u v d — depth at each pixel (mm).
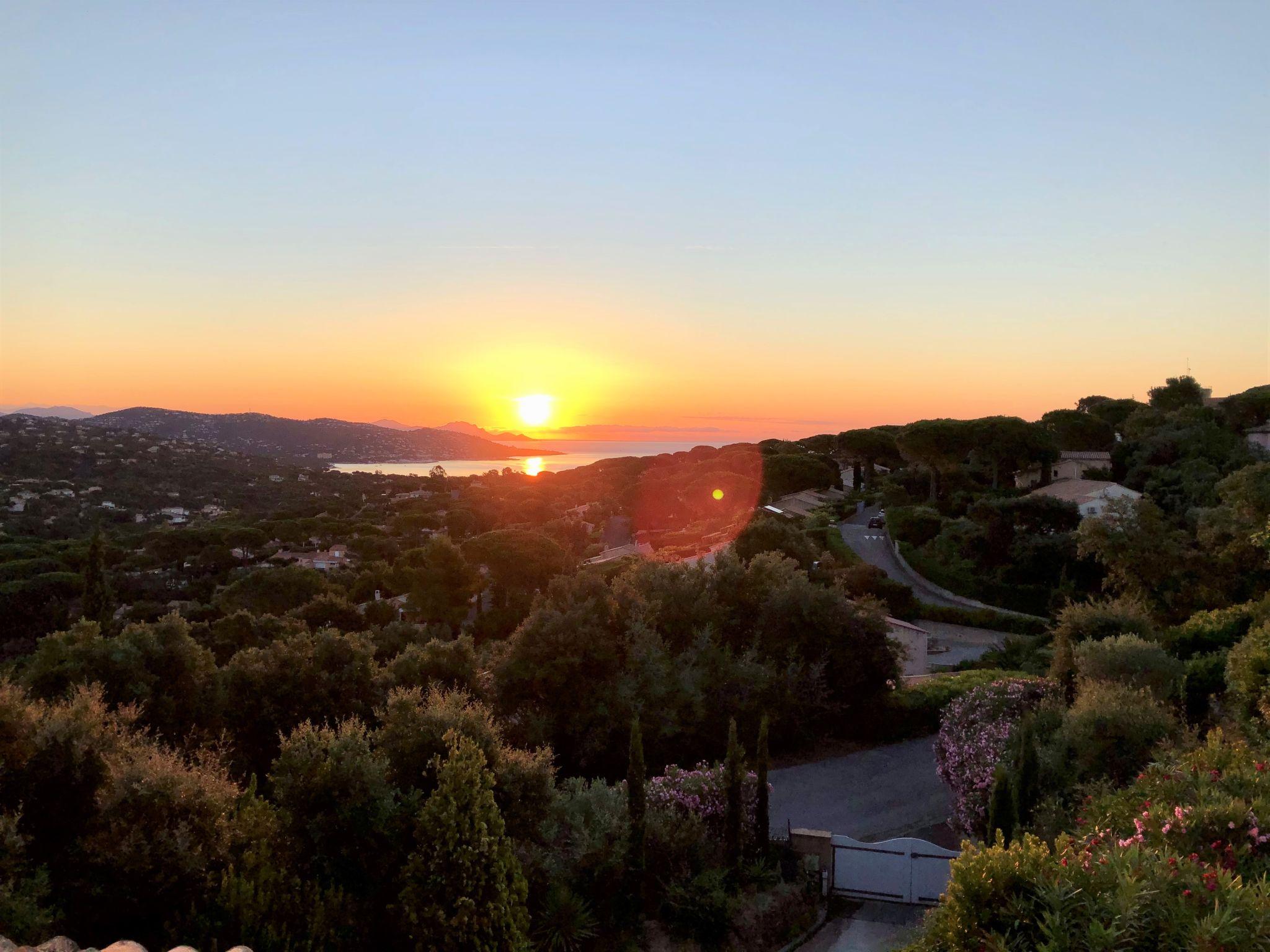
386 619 50062
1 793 9875
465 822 10023
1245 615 22234
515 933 10016
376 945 10297
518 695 18781
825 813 17656
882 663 22156
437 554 51188
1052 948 5602
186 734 17641
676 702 19391
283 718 17734
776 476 94938
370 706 18469
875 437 93375
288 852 10703
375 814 10641
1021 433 71750
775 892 13320
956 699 19375
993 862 6359
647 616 20656
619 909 12547
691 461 130125
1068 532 46969
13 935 8172
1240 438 64875
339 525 105062
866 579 44188
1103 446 79125
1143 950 5617
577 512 108312
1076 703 15242
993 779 13203
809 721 21734
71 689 13672
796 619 22203
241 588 56688
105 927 9297
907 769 20172
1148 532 33906
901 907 13828
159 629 18938
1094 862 6434
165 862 9469
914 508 62844
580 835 12523
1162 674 16547
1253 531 28328
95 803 10203
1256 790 8500
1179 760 10445
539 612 19500
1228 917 5438
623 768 18984
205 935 9250
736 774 14023
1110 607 21469
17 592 57281
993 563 49750
